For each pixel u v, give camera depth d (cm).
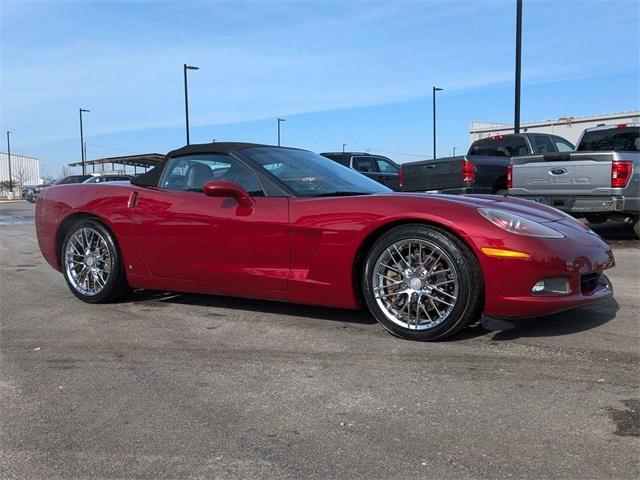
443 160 1011
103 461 251
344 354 374
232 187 431
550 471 233
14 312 505
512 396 304
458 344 385
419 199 392
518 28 1409
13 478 238
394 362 357
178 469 243
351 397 309
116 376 348
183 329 441
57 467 246
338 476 235
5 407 307
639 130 970
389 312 398
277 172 457
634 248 831
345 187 468
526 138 1096
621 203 817
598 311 464
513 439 260
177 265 473
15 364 371
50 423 287
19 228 1523
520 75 1427
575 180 845
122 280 512
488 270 361
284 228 420
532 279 359
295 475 236
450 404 297
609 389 310
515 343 385
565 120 2545
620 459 241
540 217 403
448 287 379
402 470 238
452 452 250
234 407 301
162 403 308
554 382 321
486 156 1065
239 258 442
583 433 263
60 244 552
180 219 466
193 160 489
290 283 421
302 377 338
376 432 270
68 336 430
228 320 462
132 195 498
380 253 394
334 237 403
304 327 436
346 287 405
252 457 251
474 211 374
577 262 373
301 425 279
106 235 511
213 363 366
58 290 603
